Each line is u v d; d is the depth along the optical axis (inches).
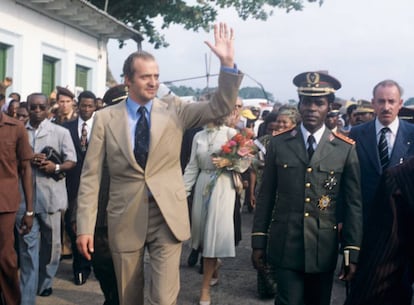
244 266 271.7
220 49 135.8
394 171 88.6
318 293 151.1
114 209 145.0
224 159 217.5
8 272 170.7
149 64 142.9
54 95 343.6
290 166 147.0
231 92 137.5
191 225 221.9
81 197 145.9
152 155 141.5
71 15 474.3
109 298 173.5
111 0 800.9
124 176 143.5
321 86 145.8
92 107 246.4
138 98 144.9
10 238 170.9
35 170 206.7
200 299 215.2
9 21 402.9
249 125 472.1
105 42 584.7
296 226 145.6
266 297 222.4
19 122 177.0
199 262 276.1
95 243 167.5
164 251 143.3
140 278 146.6
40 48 449.1
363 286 86.6
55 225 213.2
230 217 216.8
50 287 220.7
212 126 225.9
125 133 142.4
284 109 253.4
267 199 154.1
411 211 85.4
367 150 175.3
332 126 260.4
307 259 143.7
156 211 143.5
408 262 87.1
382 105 173.9
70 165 213.3
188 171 227.1
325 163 145.3
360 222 142.9
